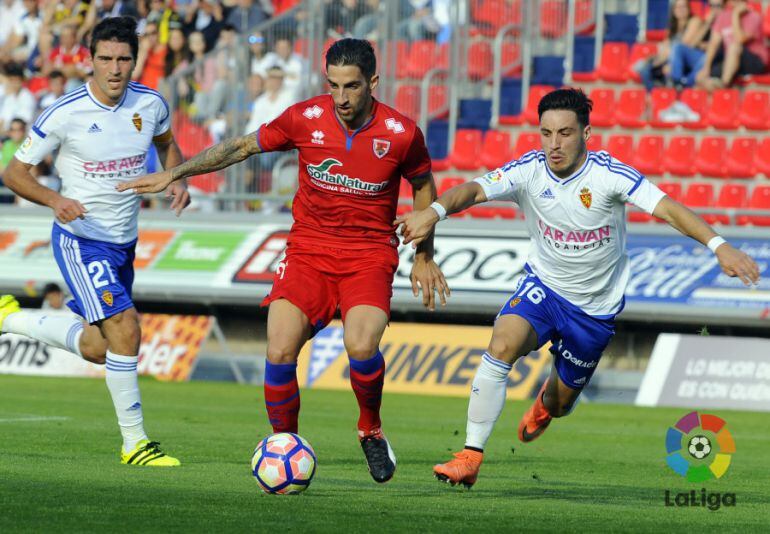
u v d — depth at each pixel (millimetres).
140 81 75188
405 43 74812
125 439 27547
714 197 67188
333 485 24438
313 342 59875
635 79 72125
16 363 62656
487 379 23641
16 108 76500
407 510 20734
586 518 20594
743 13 70562
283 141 23250
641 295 54844
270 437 22516
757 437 41625
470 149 71375
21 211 66000
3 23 88938
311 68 68938
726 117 69688
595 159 23922
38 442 31797
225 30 76875
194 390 55469
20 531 17312
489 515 20484
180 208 28969
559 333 25734
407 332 58156
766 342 53062
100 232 27875
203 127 68625
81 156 27469
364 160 22844
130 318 27594
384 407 49781
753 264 21438
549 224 24547
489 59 75188
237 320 63344
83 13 79812
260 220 62406
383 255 23531
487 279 56875
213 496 21641
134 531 17594
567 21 75188
